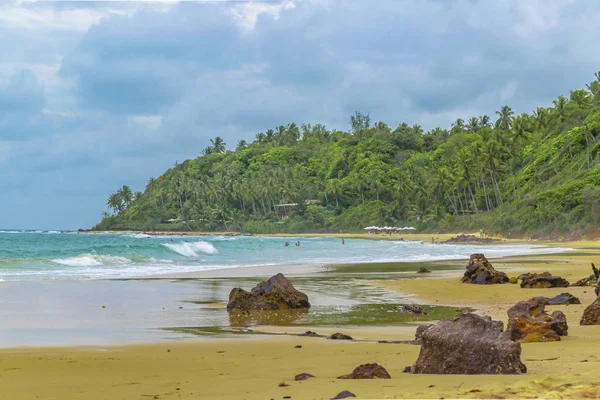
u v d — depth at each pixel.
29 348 13.88
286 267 43.44
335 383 9.12
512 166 147.50
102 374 10.77
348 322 18.50
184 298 25.00
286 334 16.09
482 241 102.56
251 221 194.38
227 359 12.20
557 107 146.00
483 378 8.84
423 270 38.00
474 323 9.91
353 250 73.31
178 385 9.65
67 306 22.28
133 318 19.53
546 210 105.94
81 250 53.34
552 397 7.04
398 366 10.73
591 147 120.94
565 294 21.09
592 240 91.44
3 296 24.92
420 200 159.50
